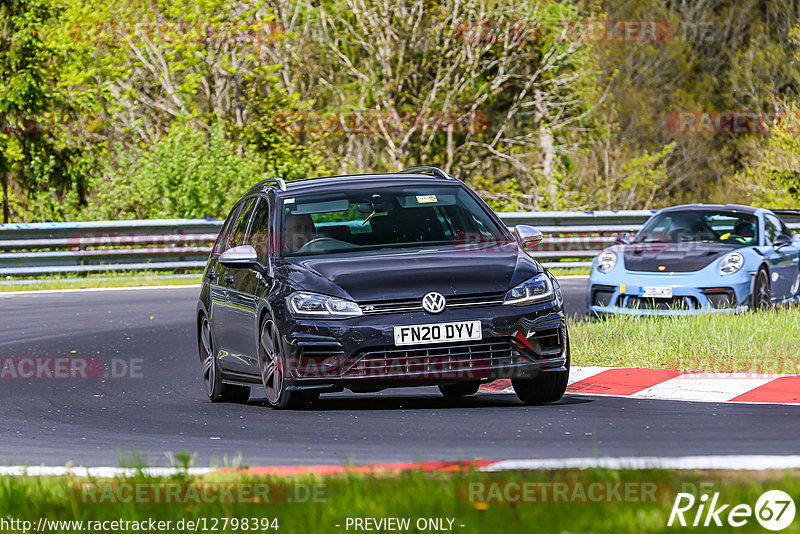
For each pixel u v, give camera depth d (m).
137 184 94.38
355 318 28.48
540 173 129.38
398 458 22.64
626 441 23.97
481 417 28.11
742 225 53.88
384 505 16.72
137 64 115.88
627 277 49.94
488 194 128.00
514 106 127.50
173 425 29.28
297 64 128.88
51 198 100.44
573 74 128.38
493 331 28.55
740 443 23.22
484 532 15.30
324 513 16.42
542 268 30.44
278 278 30.31
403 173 36.03
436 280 28.94
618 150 166.50
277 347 29.53
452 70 121.56
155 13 116.62
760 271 50.22
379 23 119.94
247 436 26.56
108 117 118.12
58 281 72.06
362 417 28.70
